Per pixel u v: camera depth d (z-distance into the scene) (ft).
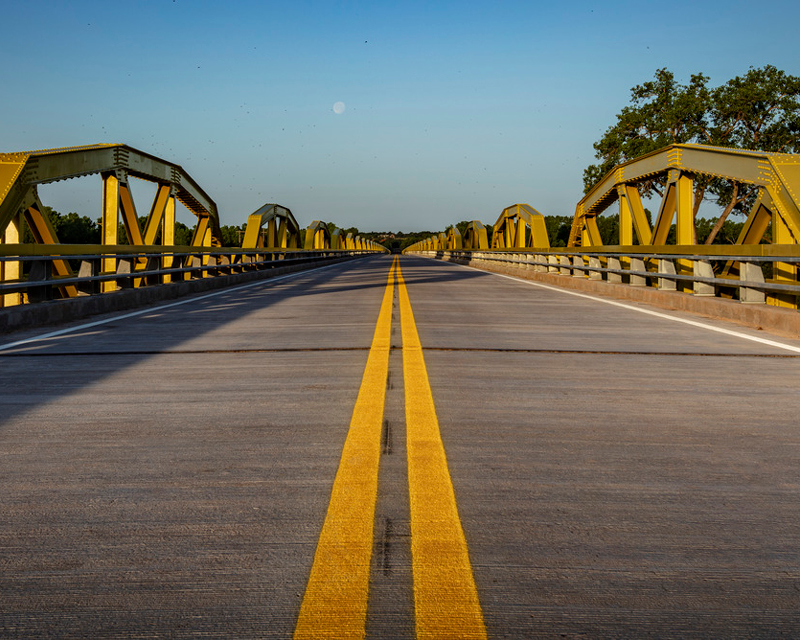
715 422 13.55
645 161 54.34
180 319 33.30
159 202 63.31
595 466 10.73
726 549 7.82
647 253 45.96
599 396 15.85
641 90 121.49
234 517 8.66
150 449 11.59
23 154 37.63
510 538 8.04
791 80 107.55
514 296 49.21
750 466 10.80
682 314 35.76
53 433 12.60
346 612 6.43
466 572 7.20
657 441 12.16
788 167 34.32
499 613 6.43
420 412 14.05
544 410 14.40
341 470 10.41
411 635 6.06
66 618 6.39
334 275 92.89
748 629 6.21
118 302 39.06
